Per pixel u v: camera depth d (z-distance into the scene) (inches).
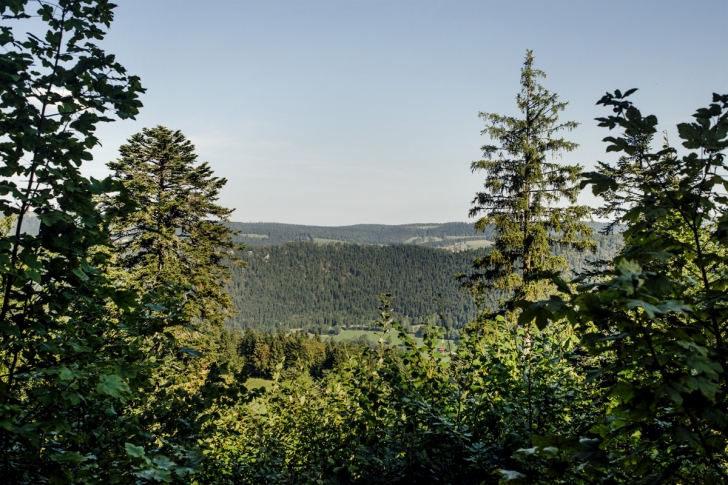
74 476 86.4
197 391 132.3
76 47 96.7
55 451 94.9
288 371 277.0
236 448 228.8
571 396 158.1
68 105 92.0
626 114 67.5
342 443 202.2
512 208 737.0
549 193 735.1
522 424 156.8
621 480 64.9
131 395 104.7
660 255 59.7
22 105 89.9
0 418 78.0
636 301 49.5
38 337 94.1
